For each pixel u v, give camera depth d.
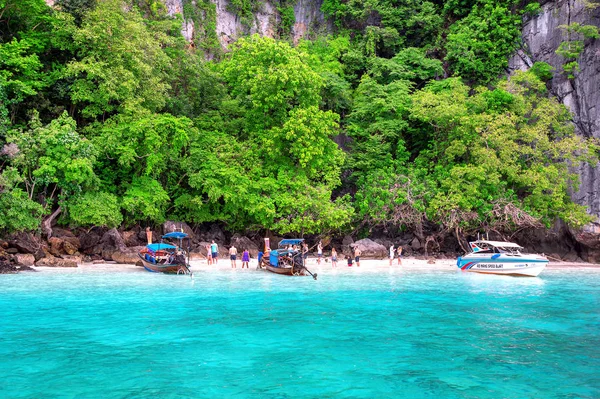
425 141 47.91
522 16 50.75
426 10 54.12
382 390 10.05
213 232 41.47
